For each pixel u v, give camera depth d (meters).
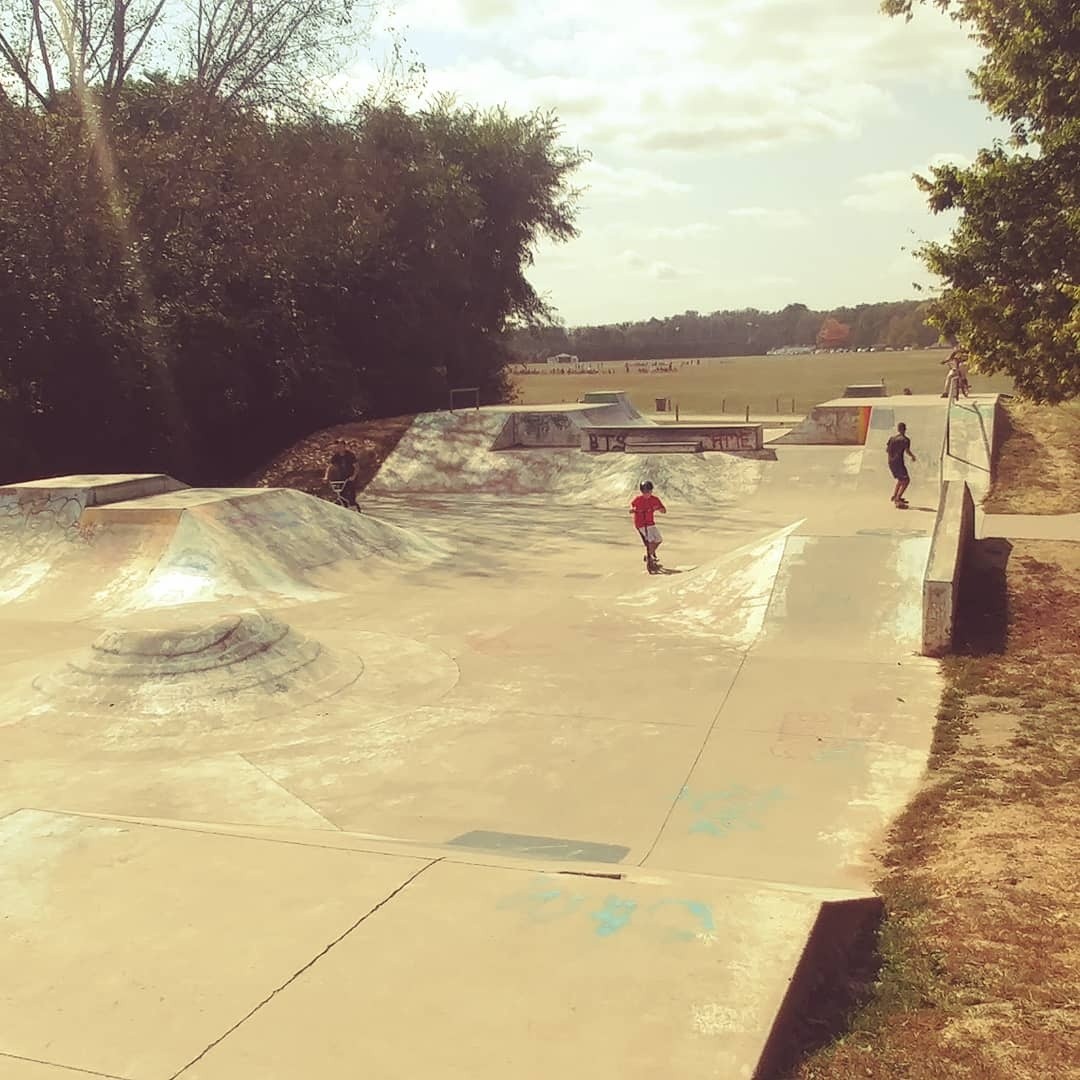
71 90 21.20
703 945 3.71
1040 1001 3.51
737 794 6.44
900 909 4.47
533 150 34.69
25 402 22.27
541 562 14.79
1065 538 13.78
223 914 4.04
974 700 8.02
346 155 27.42
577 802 6.38
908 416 22.12
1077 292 8.37
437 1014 3.31
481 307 35.25
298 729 7.85
